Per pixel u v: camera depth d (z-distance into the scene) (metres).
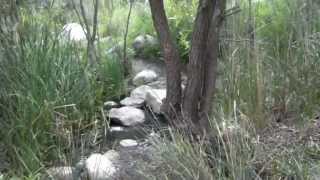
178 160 2.45
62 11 4.50
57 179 2.76
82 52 3.95
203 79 2.69
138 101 3.75
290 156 2.63
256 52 3.10
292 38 3.51
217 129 2.59
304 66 3.28
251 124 2.87
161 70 4.42
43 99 3.04
